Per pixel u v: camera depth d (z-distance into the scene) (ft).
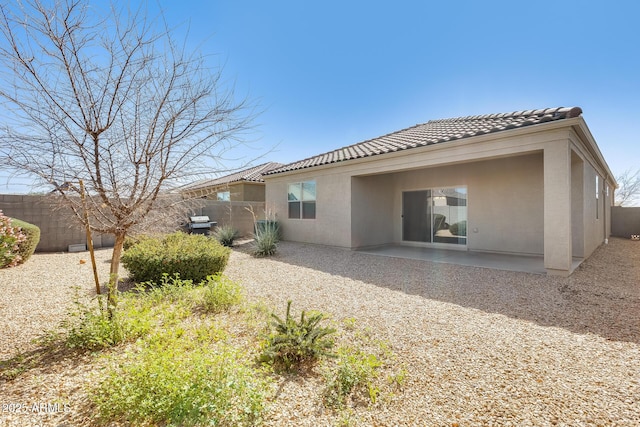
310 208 41.86
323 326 14.07
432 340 12.54
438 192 39.04
